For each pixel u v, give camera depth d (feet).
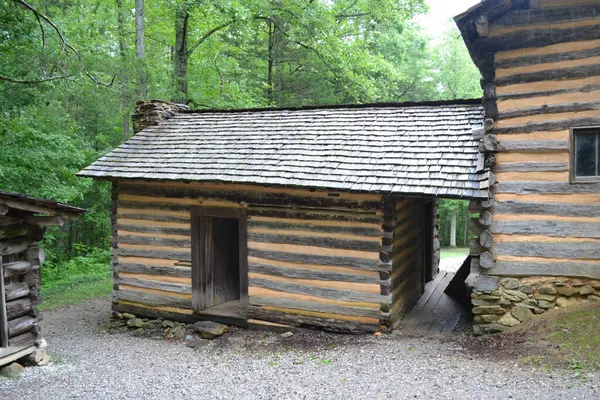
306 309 28.40
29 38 39.42
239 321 30.32
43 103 44.62
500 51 24.57
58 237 66.18
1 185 44.78
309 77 70.54
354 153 28.27
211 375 23.39
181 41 61.16
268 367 23.91
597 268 23.22
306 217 28.17
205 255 32.30
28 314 25.00
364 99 67.46
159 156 33.19
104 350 28.53
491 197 24.43
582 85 23.40
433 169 25.52
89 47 52.75
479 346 23.54
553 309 23.93
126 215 33.53
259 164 29.27
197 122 37.50
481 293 24.88
